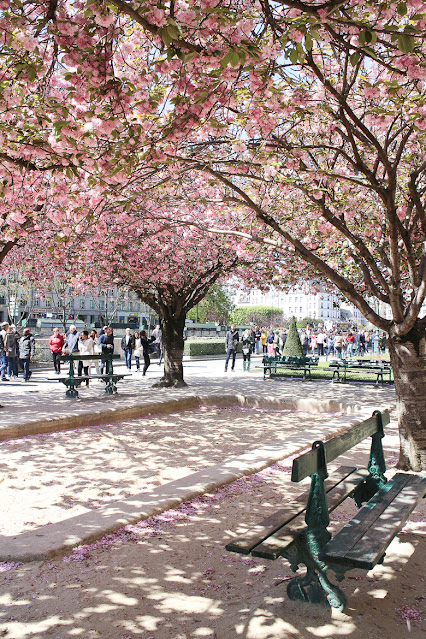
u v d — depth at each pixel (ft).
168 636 10.23
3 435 29.71
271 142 21.71
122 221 37.58
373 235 30.04
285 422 36.76
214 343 115.44
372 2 14.06
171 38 11.96
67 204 24.52
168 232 40.14
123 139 17.40
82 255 40.55
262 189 29.35
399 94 19.19
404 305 23.80
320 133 24.22
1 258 35.17
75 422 33.78
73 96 14.98
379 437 15.78
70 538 14.43
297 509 12.69
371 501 13.62
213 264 48.67
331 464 23.17
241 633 10.29
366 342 121.49
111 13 12.42
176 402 42.39
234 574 12.89
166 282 48.96
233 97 17.74
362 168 20.07
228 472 20.90
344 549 10.66
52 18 13.16
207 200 24.66
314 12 12.27
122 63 17.39
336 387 56.39
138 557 13.78
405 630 10.36
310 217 31.83
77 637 10.19
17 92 16.46
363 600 11.57
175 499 17.76
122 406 37.65
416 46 15.71
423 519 16.47
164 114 19.66
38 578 12.57
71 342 55.98
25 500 19.60
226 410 42.39
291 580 11.80
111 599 11.64
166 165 20.74
